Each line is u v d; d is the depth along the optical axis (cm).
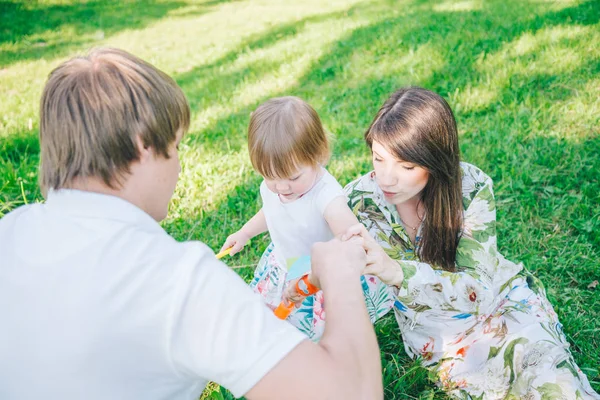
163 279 94
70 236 99
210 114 473
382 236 200
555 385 176
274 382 90
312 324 220
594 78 430
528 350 188
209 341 91
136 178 107
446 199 185
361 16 752
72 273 94
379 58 542
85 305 92
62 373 91
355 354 99
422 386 215
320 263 117
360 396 96
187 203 333
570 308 245
